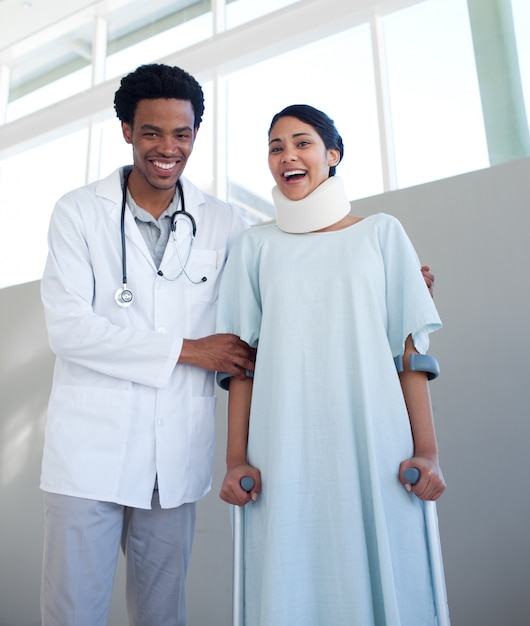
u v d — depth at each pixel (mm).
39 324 3039
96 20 3562
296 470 1039
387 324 1146
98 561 1205
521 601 1680
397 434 1053
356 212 2244
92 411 1249
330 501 1013
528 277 1869
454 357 1927
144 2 3479
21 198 3574
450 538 1813
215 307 1403
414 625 962
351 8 2557
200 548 2266
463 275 1974
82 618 1171
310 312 1111
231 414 1190
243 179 2801
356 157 2449
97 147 3342
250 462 1101
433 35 2430
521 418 1788
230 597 2154
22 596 2670
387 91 2445
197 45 3012
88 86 3559
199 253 1397
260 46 2795
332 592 974
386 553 948
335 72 2645
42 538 2695
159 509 1293
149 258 1346
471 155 2219
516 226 1926
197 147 2947
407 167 2340
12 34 3736
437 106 2340
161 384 1234
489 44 2291
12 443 2932
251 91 2893
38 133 3500
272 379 1092
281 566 972
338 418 1040
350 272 1115
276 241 1208
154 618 1298
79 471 1208
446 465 1867
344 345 1082
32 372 2980
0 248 3547
